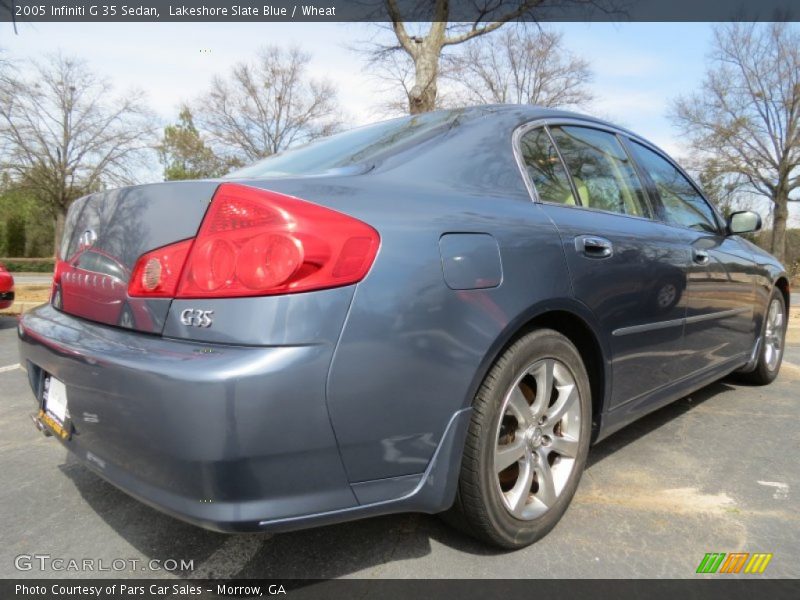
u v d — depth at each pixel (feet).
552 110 8.53
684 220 10.28
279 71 80.89
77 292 6.26
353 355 4.83
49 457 9.24
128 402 4.84
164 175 92.53
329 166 6.84
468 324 5.53
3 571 6.14
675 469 8.89
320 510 4.89
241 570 6.16
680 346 9.22
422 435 5.32
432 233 5.48
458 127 7.30
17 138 80.43
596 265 7.11
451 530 6.92
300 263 4.68
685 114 98.17
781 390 13.57
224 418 4.45
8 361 16.70
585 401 7.17
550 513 6.73
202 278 4.90
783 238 97.50
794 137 91.56
